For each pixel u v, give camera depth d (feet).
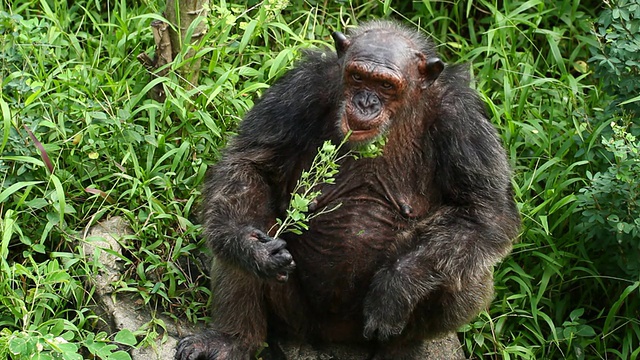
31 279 40.29
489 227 38.63
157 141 44.57
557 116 49.65
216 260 39.52
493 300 45.06
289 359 40.78
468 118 39.04
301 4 52.13
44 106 43.86
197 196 43.78
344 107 37.29
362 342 41.34
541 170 46.11
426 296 38.73
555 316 45.68
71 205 42.68
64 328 37.55
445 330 39.96
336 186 38.93
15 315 38.60
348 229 38.86
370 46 37.11
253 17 51.11
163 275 41.86
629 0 45.73
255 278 38.06
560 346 44.98
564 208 46.44
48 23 48.57
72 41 47.83
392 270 37.65
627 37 45.44
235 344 39.27
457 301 39.19
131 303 40.86
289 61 47.39
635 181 43.01
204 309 41.45
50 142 43.83
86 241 41.27
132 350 39.19
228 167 39.50
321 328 40.86
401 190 39.11
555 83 50.26
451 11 54.85
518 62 51.70
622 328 45.50
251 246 36.99
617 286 46.09
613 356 45.24
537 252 45.42
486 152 39.11
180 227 42.88
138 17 46.75
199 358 38.88
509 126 47.67
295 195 36.24
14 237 42.01
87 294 40.75
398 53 37.19
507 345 44.34
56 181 41.19
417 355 41.29
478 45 52.95
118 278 41.14
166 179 43.70
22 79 44.47
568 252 45.88
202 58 47.98
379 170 38.83
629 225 42.73
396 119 37.91
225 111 46.16
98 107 44.91
